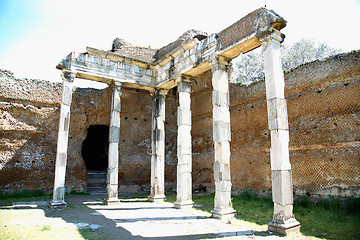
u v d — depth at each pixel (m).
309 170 10.77
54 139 15.66
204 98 17.66
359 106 9.57
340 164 9.82
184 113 12.23
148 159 18.59
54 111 15.71
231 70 16.08
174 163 19.28
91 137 26.25
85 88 17.06
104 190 18.09
